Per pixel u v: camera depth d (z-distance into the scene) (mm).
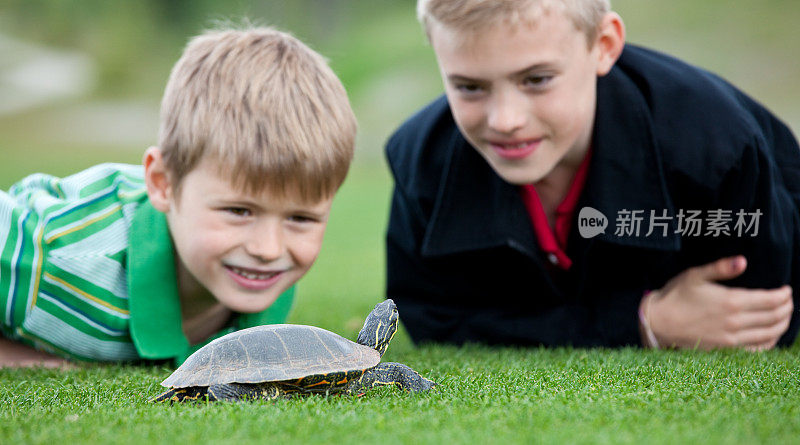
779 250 3777
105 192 3697
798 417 2160
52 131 31016
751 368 3031
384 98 26219
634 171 3682
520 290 4102
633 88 3719
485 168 3891
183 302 3695
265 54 3459
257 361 2641
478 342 4160
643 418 2174
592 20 3342
